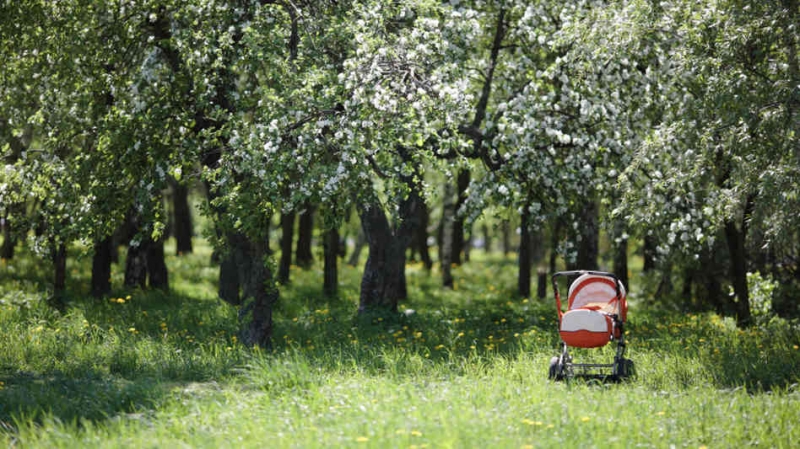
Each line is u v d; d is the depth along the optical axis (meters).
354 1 13.09
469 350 13.93
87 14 14.13
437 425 7.98
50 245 15.49
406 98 12.09
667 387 10.66
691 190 13.73
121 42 14.15
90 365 12.12
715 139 12.87
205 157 13.54
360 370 11.41
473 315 19.55
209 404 9.38
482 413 8.63
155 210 13.54
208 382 11.22
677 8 12.80
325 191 11.62
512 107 14.91
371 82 11.57
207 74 13.44
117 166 13.34
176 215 34.94
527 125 14.11
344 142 11.55
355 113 11.55
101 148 13.40
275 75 12.20
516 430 8.09
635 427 8.31
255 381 10.59
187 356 12.55
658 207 14.27
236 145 11.76
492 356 12.77
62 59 14.16
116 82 14.41
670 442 7.94
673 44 14.30
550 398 9.48
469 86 13.80
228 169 12.16
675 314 21.34
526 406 9.10
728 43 11.77
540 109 14.83
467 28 13.95
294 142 11.95
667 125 14.38
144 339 13.88
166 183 13.26
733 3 11.96
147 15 14.28
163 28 14.91
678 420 8.63
